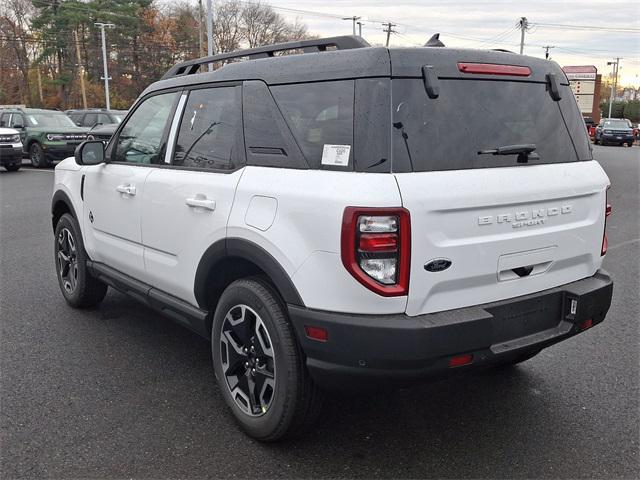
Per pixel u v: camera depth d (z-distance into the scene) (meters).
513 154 3.15
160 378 4.16
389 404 3.83
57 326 5.16
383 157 2.77
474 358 2.90
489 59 3.19
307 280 2.89
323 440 3.40
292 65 3.27
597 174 3.53
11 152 18.05
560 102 3.50
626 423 3.58
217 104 3.73
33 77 76.62
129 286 4.51
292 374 3.08
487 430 3.51
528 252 3.14
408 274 2.74
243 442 3.38
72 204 5.30
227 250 3.36
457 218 2.85
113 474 3.07
